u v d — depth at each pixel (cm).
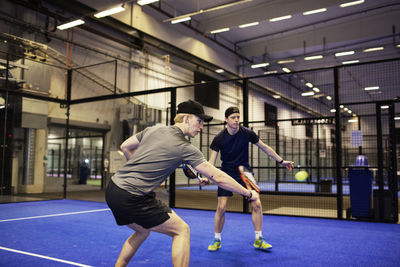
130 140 205
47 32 1022
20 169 1055
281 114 2095
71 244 350
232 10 1391
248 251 324
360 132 552
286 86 2156
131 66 1328
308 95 1941
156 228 183
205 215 571
